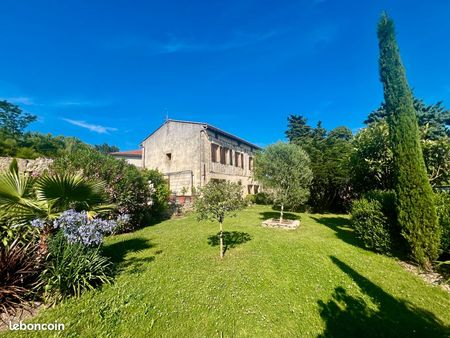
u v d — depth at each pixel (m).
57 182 4.41
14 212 4.16
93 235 4.16
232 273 4.81
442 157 7.39
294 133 38.56
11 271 3.47
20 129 25.62
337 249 6.70
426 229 5.10
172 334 2.88
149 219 11.47
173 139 18.95
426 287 4.33
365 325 3.16
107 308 3.38
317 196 15.67
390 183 8.70
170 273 4.79
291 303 3.68
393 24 5.95
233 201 5.80
